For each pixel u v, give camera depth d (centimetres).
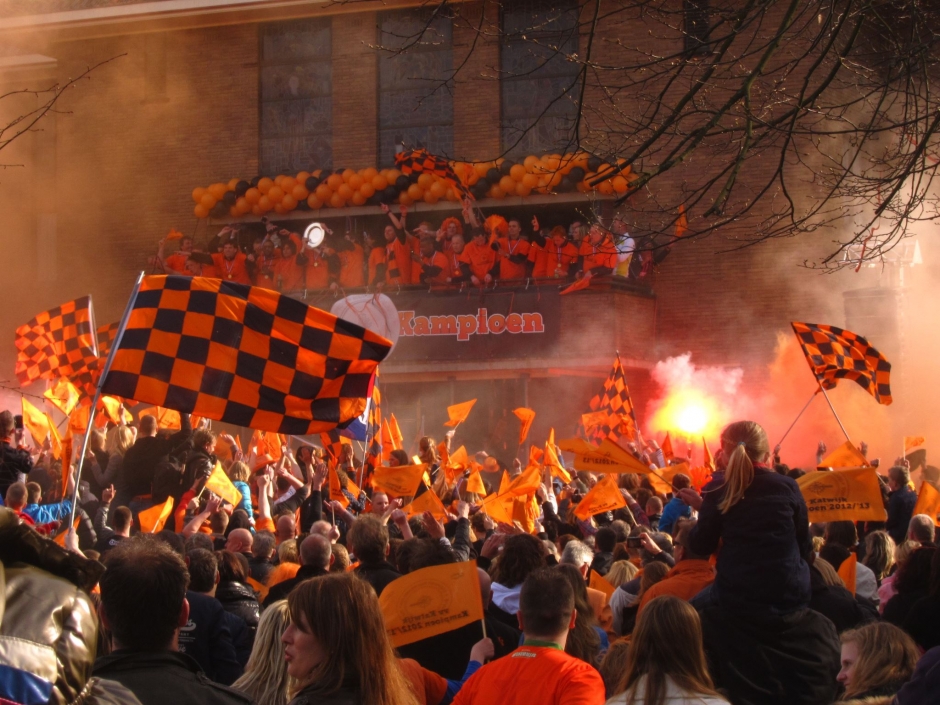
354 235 2311
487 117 2366
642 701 348
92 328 988
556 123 2317
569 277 2123
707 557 525
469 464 1088
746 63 1855
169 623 299
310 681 305
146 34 2562
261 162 2511
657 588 518
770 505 466
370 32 2461
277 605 411
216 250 2348
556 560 665
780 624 457
